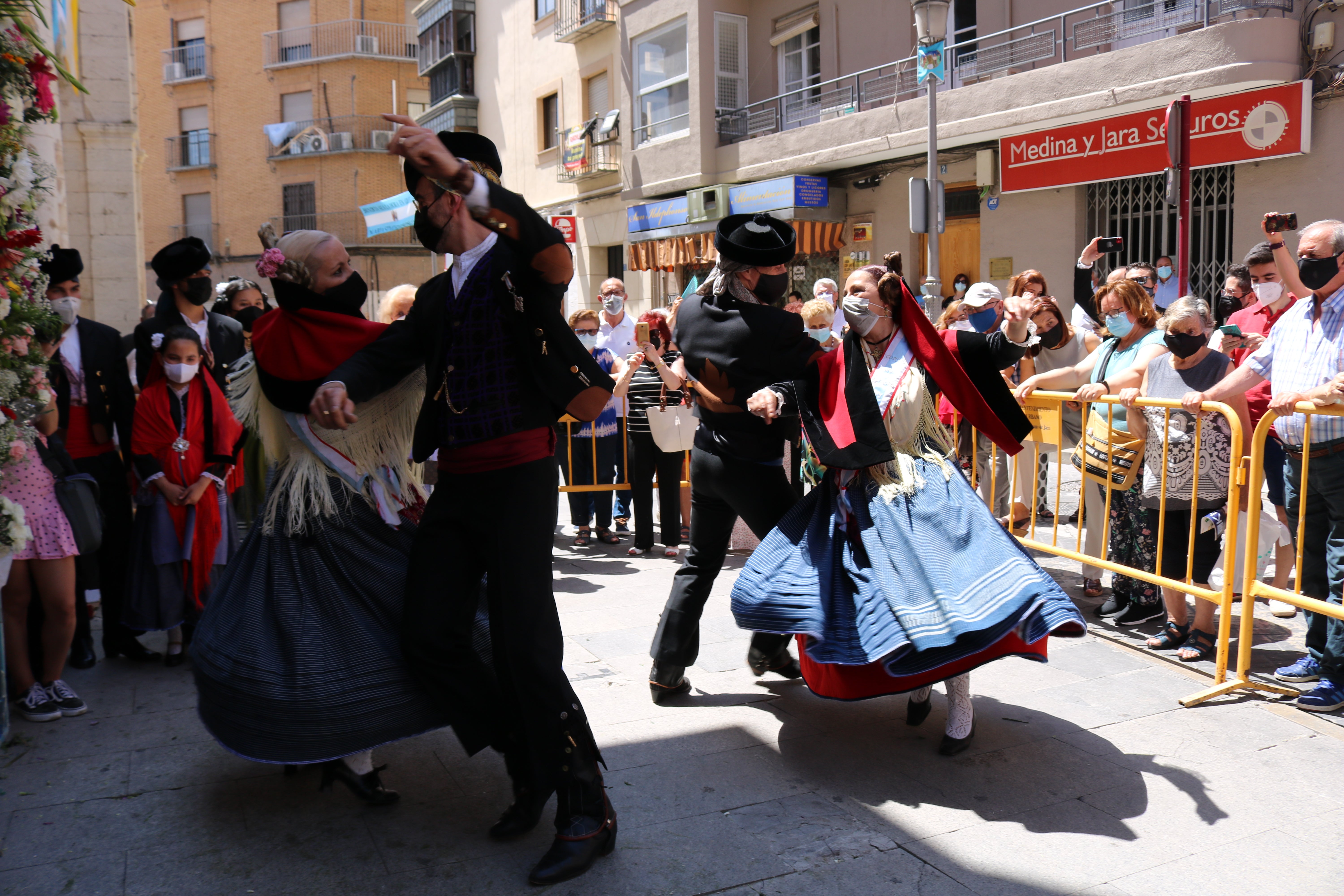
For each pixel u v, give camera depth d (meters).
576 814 2.86
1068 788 3.36
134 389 4.61
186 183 38.88
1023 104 12.32
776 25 17.16
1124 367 5.12
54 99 3.53
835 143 14.95
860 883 2.80
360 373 2.88
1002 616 3.20
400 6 36.66
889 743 3.75
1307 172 10.41
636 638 5.02
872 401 3.59
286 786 3.41
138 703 4.20
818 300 6.03
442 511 2.98
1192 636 4.69
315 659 2.98
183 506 4.52
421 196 2.91
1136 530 5.07
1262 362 4.43
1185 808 3.21
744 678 4.45
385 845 3.01
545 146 23.83
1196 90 10.60
